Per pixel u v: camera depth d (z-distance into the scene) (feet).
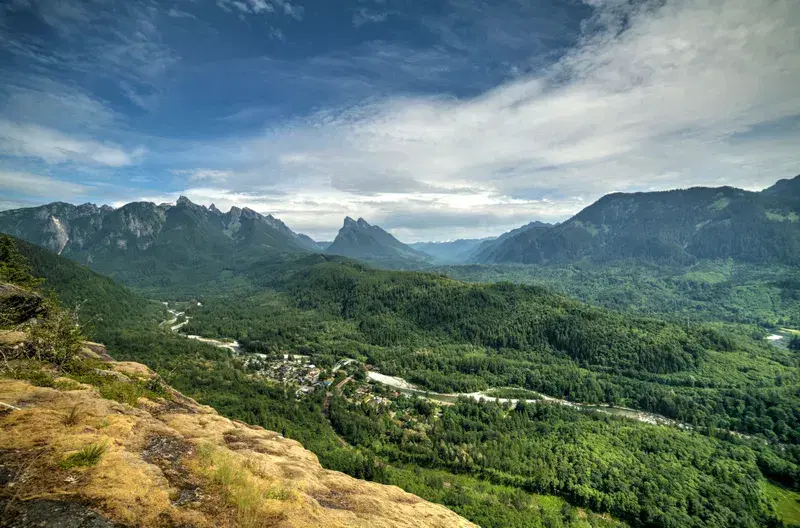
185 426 91.40
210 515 52.13
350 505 74.95
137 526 45.16
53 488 45.93
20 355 100.17
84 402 74.79
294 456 95.50
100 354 146.51
